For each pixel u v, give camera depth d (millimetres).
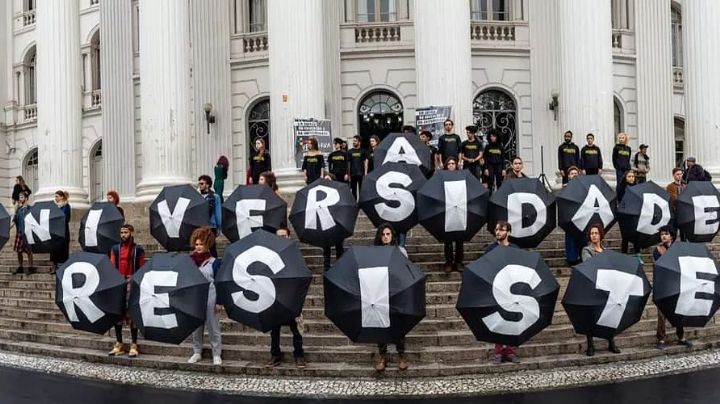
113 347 10273
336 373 8766
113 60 24812
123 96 24703
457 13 16891
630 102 22781
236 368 9094
